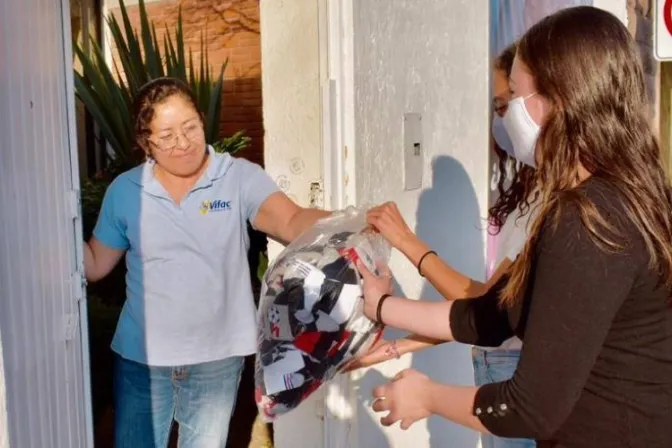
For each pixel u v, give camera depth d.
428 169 3.22
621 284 1.32
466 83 3.58
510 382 1.41
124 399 2.43
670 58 3.96
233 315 2.43
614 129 1.41
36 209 1.35
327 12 2.40
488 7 3.74
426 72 3.16
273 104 2.52
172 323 2.34
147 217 2.30
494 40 3.81
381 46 2.71
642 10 4.77
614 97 1.42
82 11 7.72
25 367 1.25
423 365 3.17
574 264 1.31
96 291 4.47
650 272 1.37
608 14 1.47
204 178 2.32
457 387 1.56
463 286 2.02
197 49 8.53
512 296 1.49
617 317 1.40
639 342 1.40
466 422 1.51
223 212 2.35
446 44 3.35
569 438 1.47
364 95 2.57
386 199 2.80
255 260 5.11
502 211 2.30
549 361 1.32
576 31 1.43
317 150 2.48
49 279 1.41
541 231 1.40
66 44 1.55
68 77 1.56
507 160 2.42
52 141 1.46
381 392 1.67
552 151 1.45
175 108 2.21
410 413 1.63
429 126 3.22
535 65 1.48
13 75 1.25
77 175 1.60
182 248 2.32
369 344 1.88
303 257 1.86
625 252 1.32
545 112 1.49
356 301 1.82
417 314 1.76
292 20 2.46
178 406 2.43
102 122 4.84
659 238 1.36
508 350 2.33
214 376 2.41
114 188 2.35
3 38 1.21
